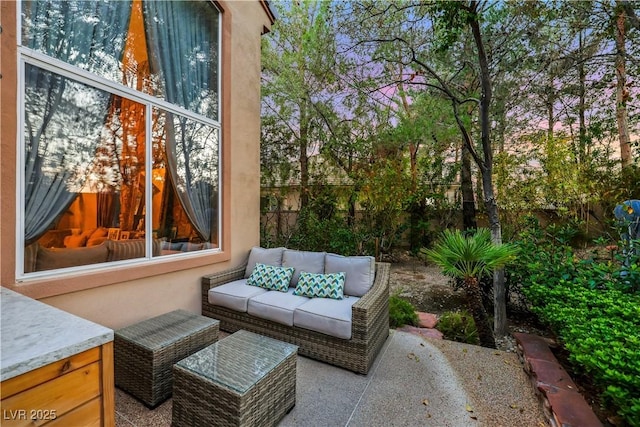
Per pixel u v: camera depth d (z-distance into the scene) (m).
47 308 1.44
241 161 4.04
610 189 5.24
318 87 7.25
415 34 5.38
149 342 2.12
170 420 1.93
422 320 3.89
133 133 2.79
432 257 3.25
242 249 4.06
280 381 1.90
